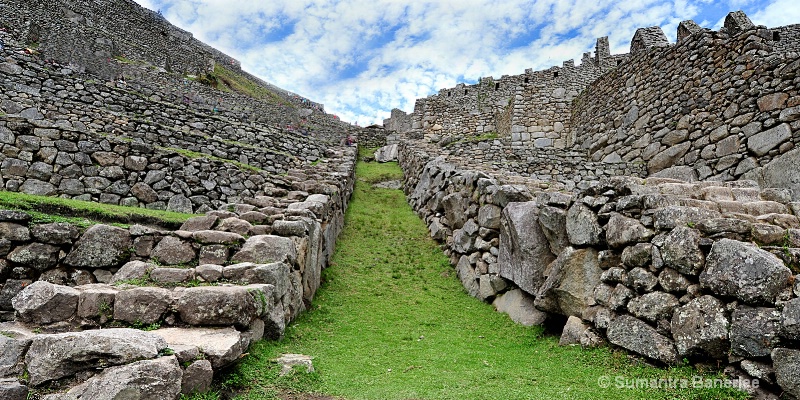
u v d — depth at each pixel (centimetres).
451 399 386
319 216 848
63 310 422
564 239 620
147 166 951
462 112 2266
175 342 380
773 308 366
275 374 414
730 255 404
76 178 870
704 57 1083
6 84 1067
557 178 1321
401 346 570
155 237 574
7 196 606
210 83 2825
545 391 406
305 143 1634
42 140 854
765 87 923
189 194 987
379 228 1232
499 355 539
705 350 404
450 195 1043
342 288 816
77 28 2550
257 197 977
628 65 1375
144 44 2967
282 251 598
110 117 1136
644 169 1240
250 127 1475
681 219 465
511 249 711
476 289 808
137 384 302
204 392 350
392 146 2177
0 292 486
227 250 584
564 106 1802
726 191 592
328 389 404
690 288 435
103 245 545
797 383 332
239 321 443
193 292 447
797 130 848
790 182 835
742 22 1515
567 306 580
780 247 416
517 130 1816
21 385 303
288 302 583
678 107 1145
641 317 472
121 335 338
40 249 516
